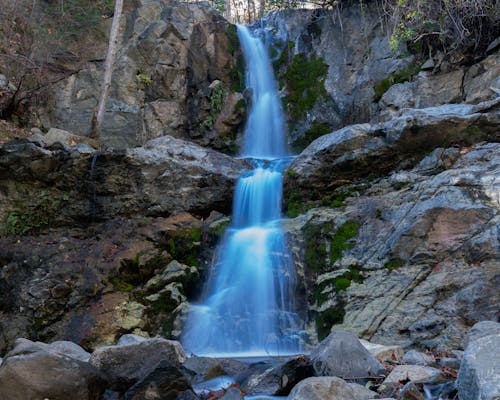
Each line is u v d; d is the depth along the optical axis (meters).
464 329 6.10
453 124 8.00
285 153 12.80
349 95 12.41
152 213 9.30
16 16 13.10
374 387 4.09
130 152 9.33
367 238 7.55
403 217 7.38
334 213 8.09
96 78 13.24
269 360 6.21
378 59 12.18
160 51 13.44
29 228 9.16
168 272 8.23
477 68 10.24
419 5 10.10
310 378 3.70
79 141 11.13
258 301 7.88
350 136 8.55
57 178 9.30
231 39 14.07
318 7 14.29
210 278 8.41
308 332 7.31
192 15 14.12
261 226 8.79
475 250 6.60
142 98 13.22
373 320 6.73
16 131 11.73
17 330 7.47
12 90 12.20
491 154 7.53
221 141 13.07
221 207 9.55
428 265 6.82
